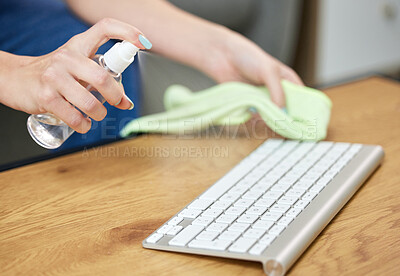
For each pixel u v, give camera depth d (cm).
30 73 59
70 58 56
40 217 56
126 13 100
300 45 165
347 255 46
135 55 58
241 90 83
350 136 76
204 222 50
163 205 58
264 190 57
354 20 186
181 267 45
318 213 50
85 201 60
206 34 95
